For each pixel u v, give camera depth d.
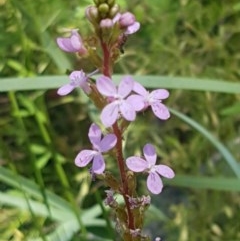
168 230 0.23
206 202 0.24
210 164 0.24
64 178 0.17
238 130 0.25
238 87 0.17
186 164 0.24
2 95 0.21
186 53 0.25
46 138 0.17
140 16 0.21
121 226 0.11
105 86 0.09
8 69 0.21
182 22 0.25
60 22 0.21
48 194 0.17
